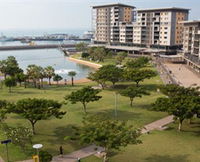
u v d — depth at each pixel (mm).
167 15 158125
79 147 36312
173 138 39219
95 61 149875
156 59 144500
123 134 27625
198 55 112875
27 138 36219
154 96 67188
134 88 56719
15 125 45219
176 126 44562
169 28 158125
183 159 32375
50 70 86312
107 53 156375
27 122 47000
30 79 90188
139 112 53062
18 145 34938
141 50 164500
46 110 38719
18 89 79938
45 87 83812
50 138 39594
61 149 33406
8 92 75000
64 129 43562
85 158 32875
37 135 40781
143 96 67312
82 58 165625
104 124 29203
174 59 140375
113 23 194750
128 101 62156
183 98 42500
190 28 125062
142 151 34656
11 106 39344
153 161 31938
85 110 52500
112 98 65500
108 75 74375
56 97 67188
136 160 32188
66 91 75875
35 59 175125
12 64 94688
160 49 162375
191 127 44031
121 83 85938
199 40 111062
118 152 34156
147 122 46781
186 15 164000
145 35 171750
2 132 40062
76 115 51281
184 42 131000
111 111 53875
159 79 91875
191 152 34406
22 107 38875
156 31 165125
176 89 50219
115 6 191875
